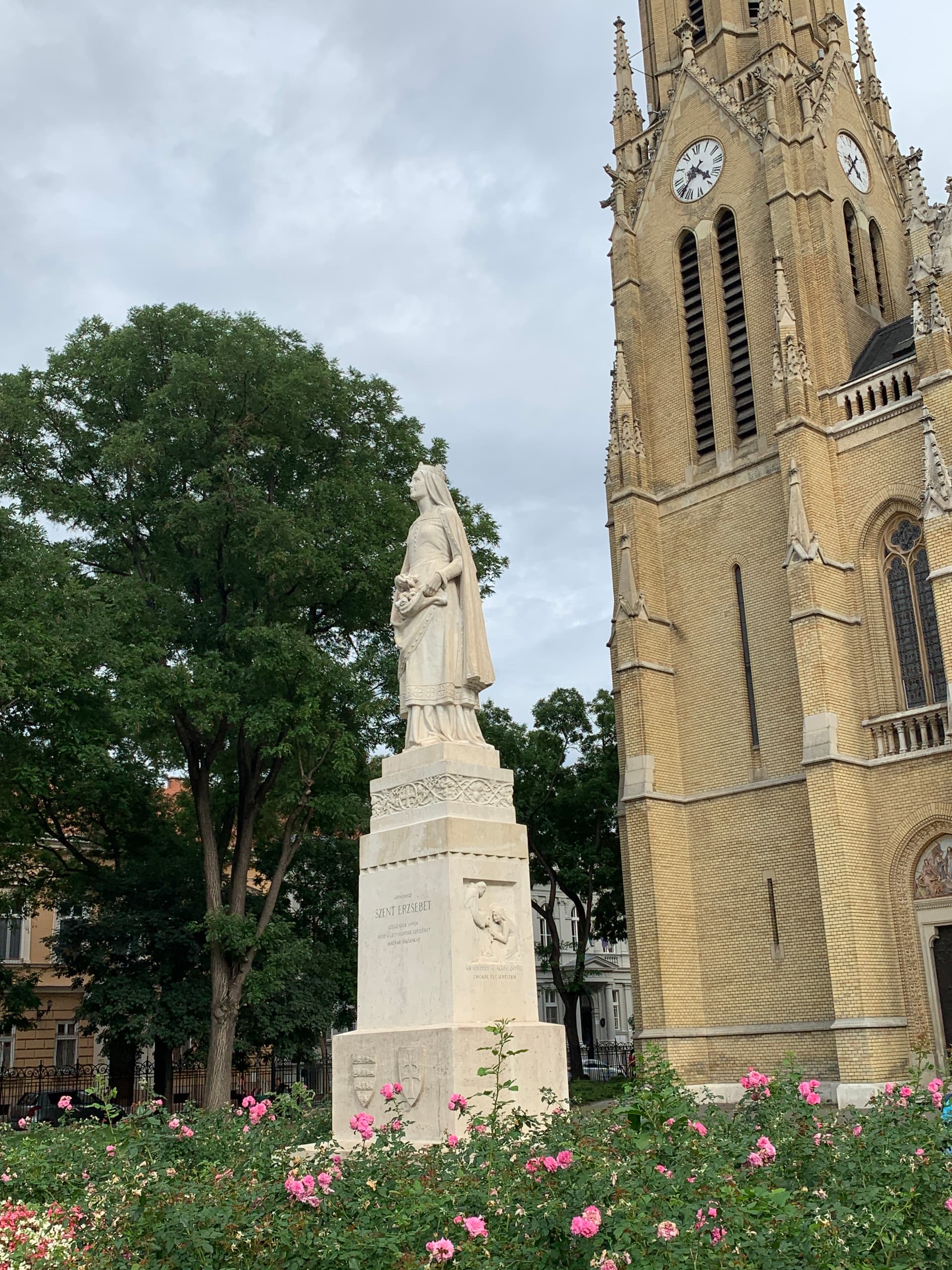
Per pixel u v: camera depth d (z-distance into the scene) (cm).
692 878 4162
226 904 4019
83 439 3547
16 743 3059
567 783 5947
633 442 4612
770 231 4478
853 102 4897
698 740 4275
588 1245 754
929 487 3575
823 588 3866
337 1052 1377
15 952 5822
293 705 3306
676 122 4934
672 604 4466
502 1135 1023
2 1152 1223
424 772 1429
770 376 4369
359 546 3450
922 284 3847
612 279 4969
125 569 3572
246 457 3469
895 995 3559
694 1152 919
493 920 1355
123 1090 4025
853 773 3706
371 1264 783
